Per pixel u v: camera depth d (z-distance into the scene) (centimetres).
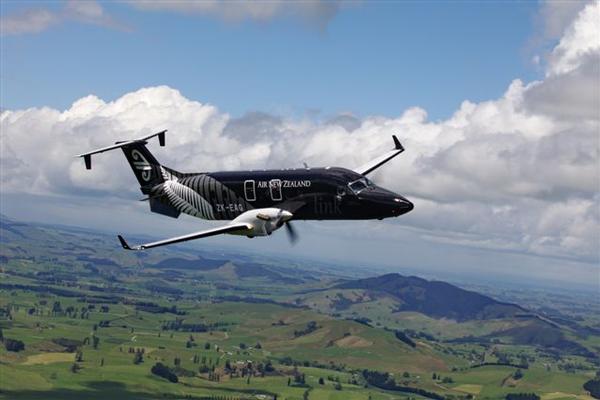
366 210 7288
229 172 7925
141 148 8600
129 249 6550
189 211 8212
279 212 7138
